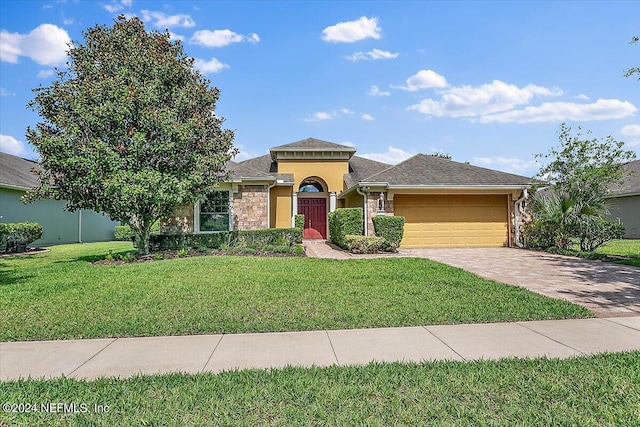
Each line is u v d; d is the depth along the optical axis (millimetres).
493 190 17688
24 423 3049
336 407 3268
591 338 5031
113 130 12805
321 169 22656
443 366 4102
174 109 13344
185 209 16984
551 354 4461
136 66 13453
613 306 6758
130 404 3342
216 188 15109
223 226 17250
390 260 12461
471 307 6539
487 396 3434
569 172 15641
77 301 7098
